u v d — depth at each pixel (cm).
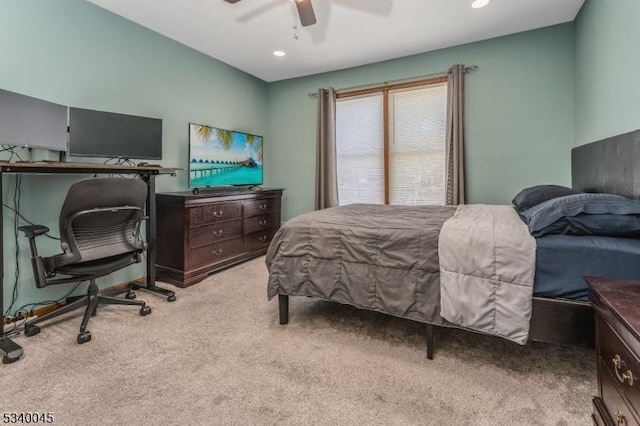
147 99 309
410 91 392
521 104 331
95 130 247
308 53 373
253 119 454
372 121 418
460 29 318
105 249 211
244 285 296
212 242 321
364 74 412
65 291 252
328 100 427
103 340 191
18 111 200
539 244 145
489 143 347
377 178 420
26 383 149
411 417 128
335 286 194
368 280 184
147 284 275
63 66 244
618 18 204
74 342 189
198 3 266
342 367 163
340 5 274
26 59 223
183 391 144
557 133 318
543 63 320
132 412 131
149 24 301
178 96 342
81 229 199
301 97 457
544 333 142
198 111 366
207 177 347
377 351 178
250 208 376
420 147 392
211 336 196
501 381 150
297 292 204
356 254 188
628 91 191
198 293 275
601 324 104
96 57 266
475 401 137
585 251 136
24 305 229
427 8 278
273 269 213
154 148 284
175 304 250
